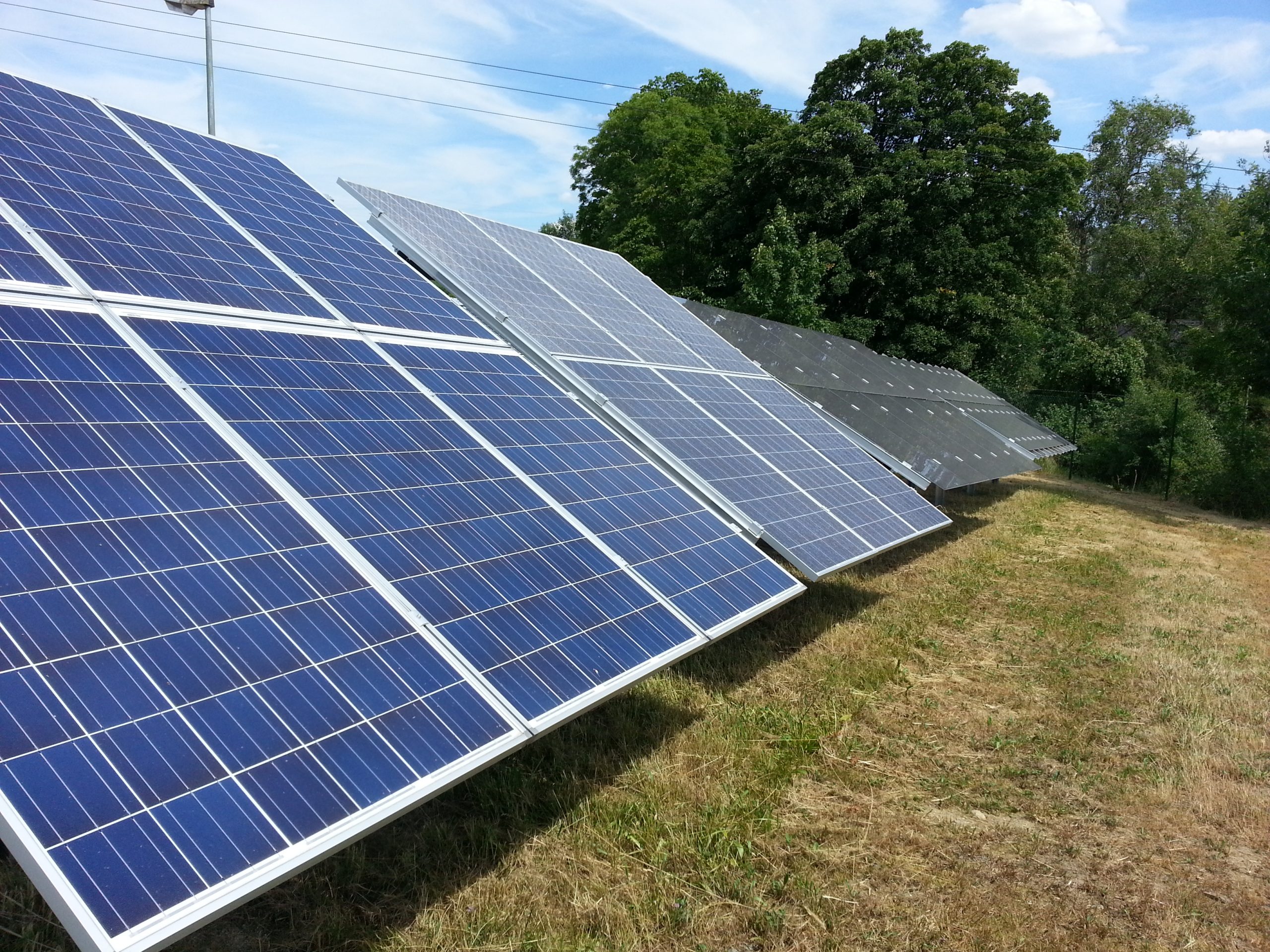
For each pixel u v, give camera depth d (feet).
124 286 20.20
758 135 122.93
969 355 115.03
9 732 10.66
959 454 54.49
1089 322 168.14
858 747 25.90
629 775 22.34
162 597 13.55
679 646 20.54
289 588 15.15
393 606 16.21
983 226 114.32
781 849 20.01
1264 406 99.71
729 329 61.82
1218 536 73.72
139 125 28.12
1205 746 27.86
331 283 26.94
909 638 36.68
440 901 16.94
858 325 109.81
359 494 18.42
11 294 17.69
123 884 10.07
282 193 30.71
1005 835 21.81
